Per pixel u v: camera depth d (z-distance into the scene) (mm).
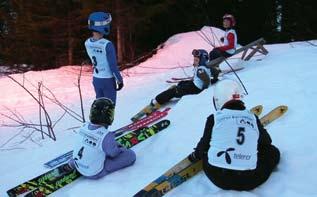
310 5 15367
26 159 5773
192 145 5051
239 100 4078
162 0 14523
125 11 14180
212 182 4051
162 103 7176
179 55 12414
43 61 15836
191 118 5797
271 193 3861
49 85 11102
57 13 15039
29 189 4562
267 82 6652
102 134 4559
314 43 11211
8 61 15953
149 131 5578
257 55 9945
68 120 7820
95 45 6402
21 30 15117
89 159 4535
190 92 7164
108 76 6516
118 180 4492
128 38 15273
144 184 4344
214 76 7520
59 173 4754
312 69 7023
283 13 15797
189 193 4070
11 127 7750
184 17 15812
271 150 4113
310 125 4922
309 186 3900
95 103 4598
